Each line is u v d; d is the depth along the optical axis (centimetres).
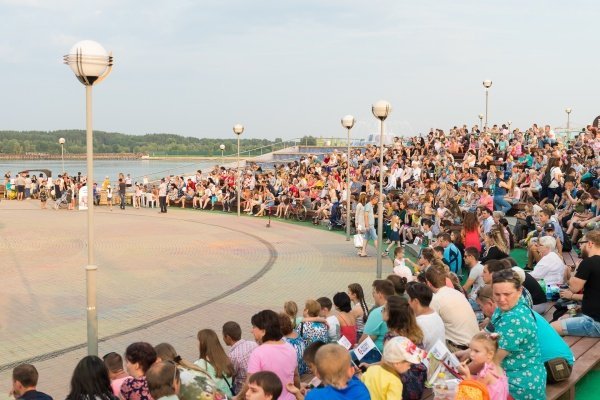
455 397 529
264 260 2036
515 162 2711
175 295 1548
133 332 1230
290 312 871
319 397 461
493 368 545
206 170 5047
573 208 1783
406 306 623
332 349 471
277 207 3412
